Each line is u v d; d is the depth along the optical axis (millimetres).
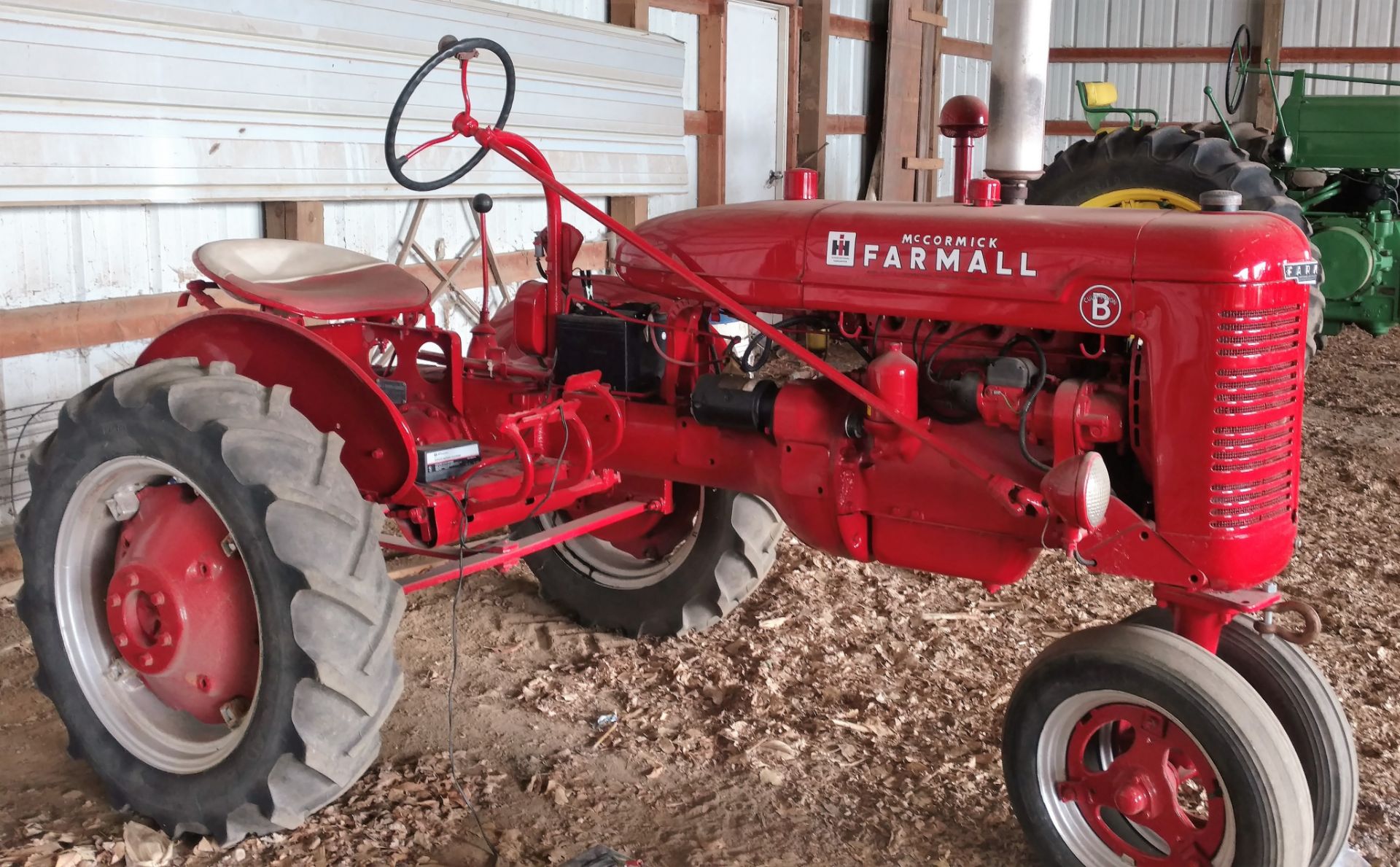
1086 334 2312
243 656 2342
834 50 8812
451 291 5379
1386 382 7195
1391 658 3340
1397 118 7000
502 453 2904
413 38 4879
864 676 3184
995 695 3078
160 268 4203
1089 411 2223
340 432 2631
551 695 3049
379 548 2316
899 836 2457
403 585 2504
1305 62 11469
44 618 2480
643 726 2902
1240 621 2408
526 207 5891
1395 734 2896
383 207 5082
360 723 2215
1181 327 2111
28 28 3508
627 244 2809
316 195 4531
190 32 3992
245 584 2336
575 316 2859
